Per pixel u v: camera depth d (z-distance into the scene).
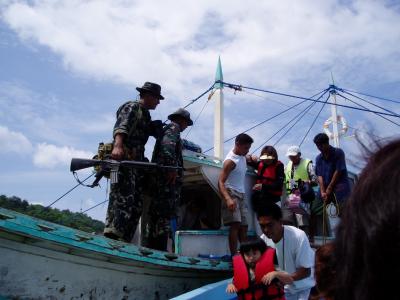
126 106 5.48
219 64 10.73
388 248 0.63
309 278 4.38
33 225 3.79
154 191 5.68
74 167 5.05
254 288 4.11
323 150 7.22
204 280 5.89
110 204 5.16
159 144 5.75
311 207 7.61
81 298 4.34
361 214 0.67
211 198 7.91
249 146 6.21
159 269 5.13
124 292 4.80
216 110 10.35
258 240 4.31
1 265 3.76
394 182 0.66
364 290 0.66
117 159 5.08
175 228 6.49
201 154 6.78
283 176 6.82
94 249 4.27
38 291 4.00
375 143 0.75
